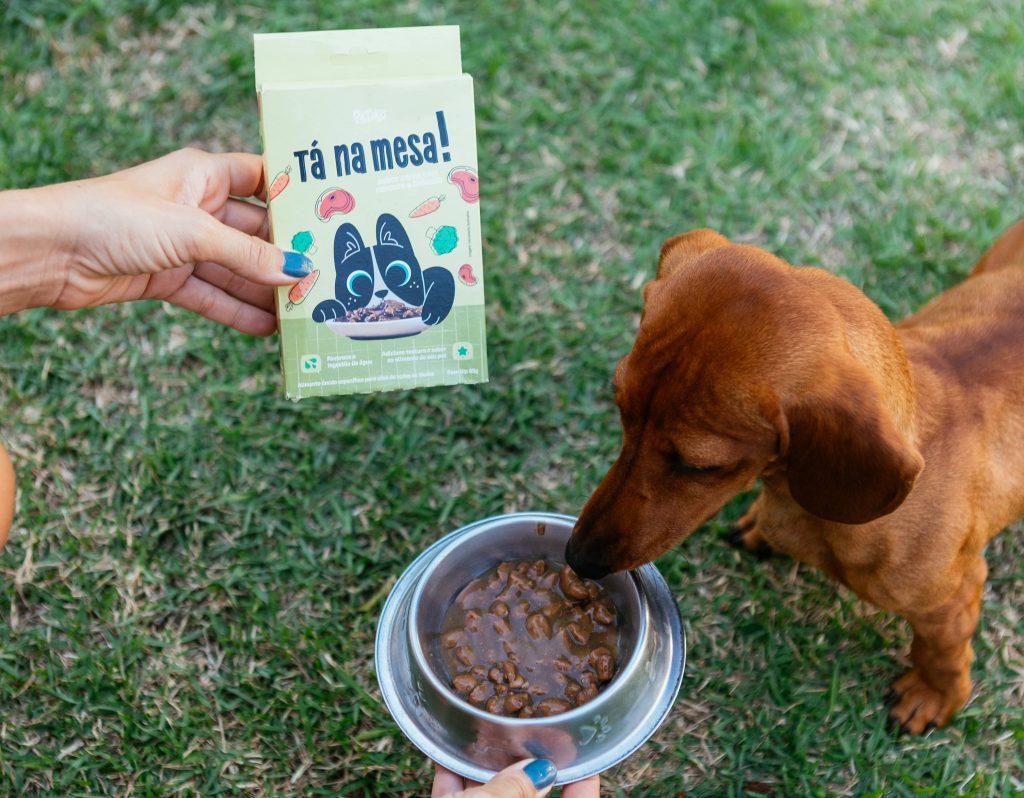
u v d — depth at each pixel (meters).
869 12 0.98
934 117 0.93
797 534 0.63
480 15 0.96
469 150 0.59
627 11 0.97
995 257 0.71
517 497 0.75
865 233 0.86
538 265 0.84
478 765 0.56
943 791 0.65
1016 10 0.98
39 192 0.55
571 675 0.59
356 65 0.58
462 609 0.61
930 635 0.63
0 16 0.94
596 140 0.90
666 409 0.52
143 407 0.77
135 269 0.58
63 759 0.66
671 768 0.66
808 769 0.66
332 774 0.66
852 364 0.51
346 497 0.75
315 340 0.60
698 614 0.71
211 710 0.67
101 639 0.70
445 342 0.61
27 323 0.79
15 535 0.72
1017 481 0.61
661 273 0.59
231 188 0.65
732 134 0.91
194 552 0.72
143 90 0.91
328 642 0.69
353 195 0.58
